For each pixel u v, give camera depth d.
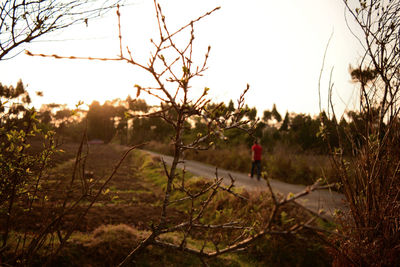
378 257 2.37
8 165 1.91
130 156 33.12
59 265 4.86
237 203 7.75
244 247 1.42
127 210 9.38
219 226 1.63
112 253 5.58
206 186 1.80
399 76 2.64
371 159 2.70
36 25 1.66
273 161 15.20
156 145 31.70
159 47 1.38
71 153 21.11
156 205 10.55
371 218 2.54
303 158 13.98
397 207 2.44
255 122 1.62
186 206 9.82
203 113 1.46
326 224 4.19
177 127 1.55
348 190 2.70
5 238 1.86
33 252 1.73
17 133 1.97
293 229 1.16
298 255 5.98
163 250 5.98
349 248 2.58
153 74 1.37
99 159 24.48
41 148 2.05
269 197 7.68
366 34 2.80
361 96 2.88
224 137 1.34
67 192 1.68
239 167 17.58
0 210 1.99
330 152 2.88
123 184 15.00
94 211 8.61
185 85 1.41
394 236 2.38
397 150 2.63
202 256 1.53
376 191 2.61
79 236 6.04
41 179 2.10
